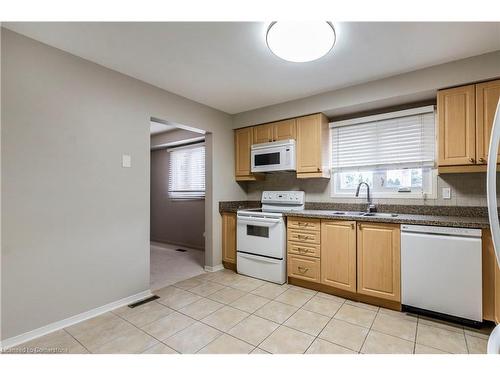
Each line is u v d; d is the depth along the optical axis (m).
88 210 2.25
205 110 3.47
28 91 1.92
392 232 2.34
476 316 1.97
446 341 1.85
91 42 2.01
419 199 2.75
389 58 2.26
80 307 2.18
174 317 2.23
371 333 1.97
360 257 2.51
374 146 3.04
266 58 2.26
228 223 3.64
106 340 1.89
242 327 2.06
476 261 1.97
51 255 2.02
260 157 3.55
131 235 2.56
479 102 2.21
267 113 3.53
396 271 2.32
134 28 1.84
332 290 2.73
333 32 1.81
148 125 2.75
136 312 2.33
